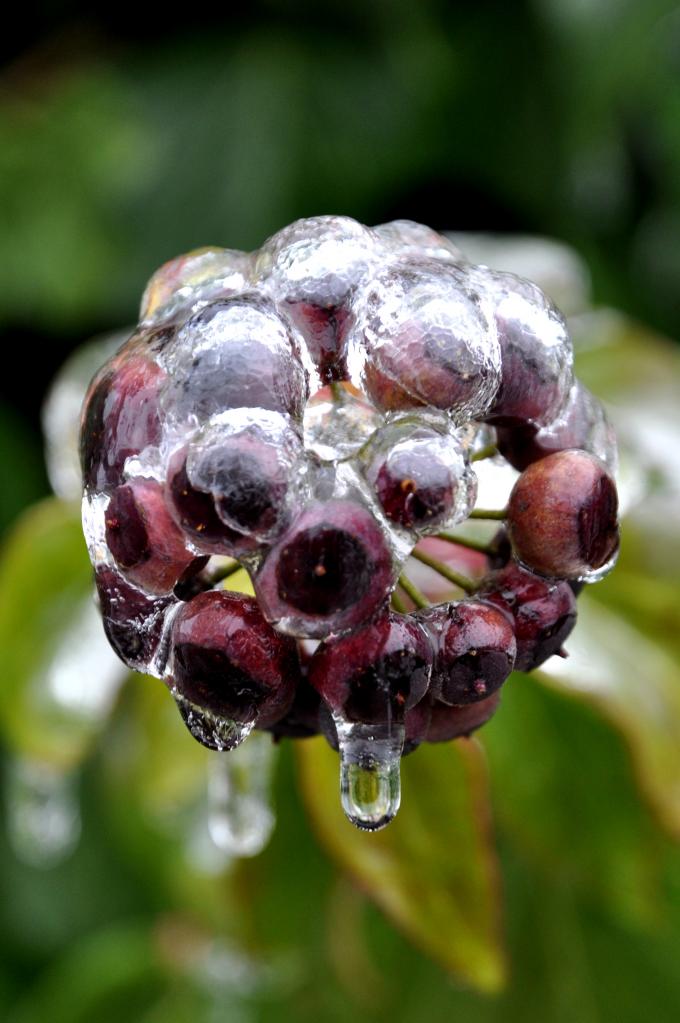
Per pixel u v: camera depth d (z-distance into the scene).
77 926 0.43
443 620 0.24
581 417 0.25
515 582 0.25
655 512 0.30
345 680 0.24
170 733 0.31
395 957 0.34
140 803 0.32
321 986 0.34
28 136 0.47
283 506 0.23
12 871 0.43
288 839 0.32
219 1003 0.37
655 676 0.29
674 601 0.30
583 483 0.25
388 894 0.29
